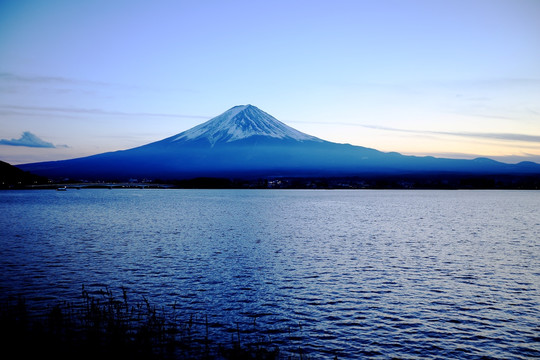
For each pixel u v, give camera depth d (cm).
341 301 3256
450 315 2962
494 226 9275
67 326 2425
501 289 3662
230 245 6075
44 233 7350
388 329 2689
